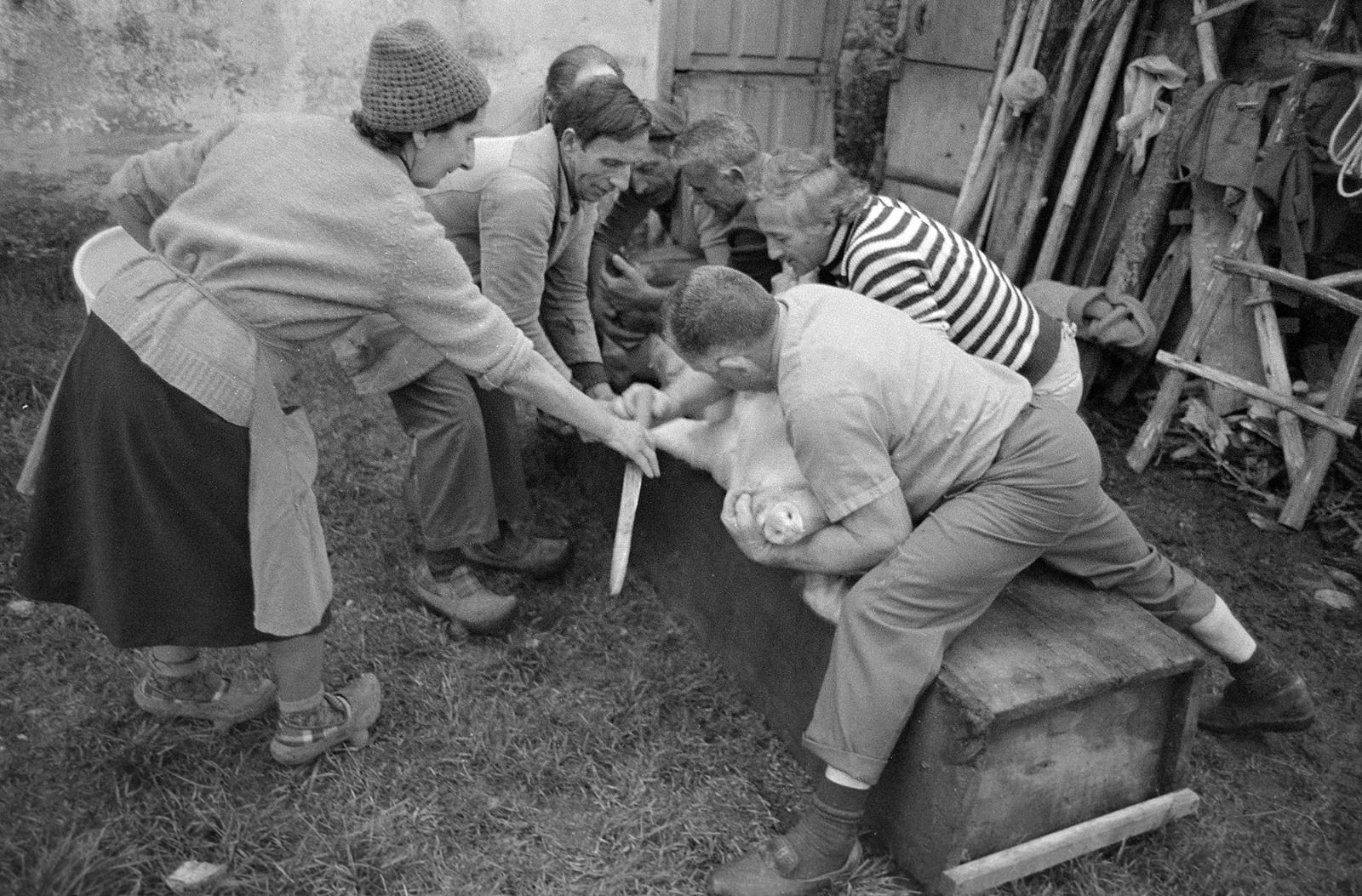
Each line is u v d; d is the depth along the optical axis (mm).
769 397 2742
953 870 2328
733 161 3111
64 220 4988
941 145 6363
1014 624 2486
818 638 2635
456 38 5715
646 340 3857
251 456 2184
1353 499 4160
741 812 2617
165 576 2223
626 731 2844
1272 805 2783
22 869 2205
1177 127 4602
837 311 2295
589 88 2857
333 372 4570
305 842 2420
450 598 3182
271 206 2084
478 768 2691
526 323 3098
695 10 6484
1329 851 2656
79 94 4910
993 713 2160
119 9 4875
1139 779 2561
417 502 3398
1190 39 4699
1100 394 4914
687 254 4047
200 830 2414
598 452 3740
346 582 3340
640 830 2541
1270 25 4465
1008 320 2824
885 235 2723
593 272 3861
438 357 2943
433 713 2859
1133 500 4242
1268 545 3994
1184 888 2506
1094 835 2469
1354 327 4035
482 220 2941
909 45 6508
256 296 2100
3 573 3184
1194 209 4570
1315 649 3441
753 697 2955
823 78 7133
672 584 3346
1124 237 4785
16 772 2500
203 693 2646
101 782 2492
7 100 4785
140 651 2904
